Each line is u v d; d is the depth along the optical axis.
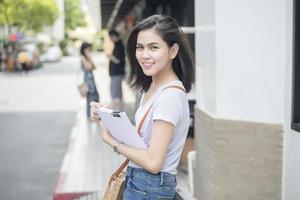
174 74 2.46
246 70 3.84
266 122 3.82
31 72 33.06
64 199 5.74
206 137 4.40
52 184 6.43
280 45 3.69
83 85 10.80
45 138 9.62
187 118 2.37
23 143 9.16
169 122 2.25
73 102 15.79
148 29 2.36
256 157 3.90
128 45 2.62
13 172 7.03
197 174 4.95
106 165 7.25
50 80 25.78
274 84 3.76
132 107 12.98
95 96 10.91
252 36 3.78
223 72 3.95
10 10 38.44
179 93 2.31
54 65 42.97
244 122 3.91
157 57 2.35
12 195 5.98
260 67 3.79
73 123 11.45
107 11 19.03
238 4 3.80
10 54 32.72
